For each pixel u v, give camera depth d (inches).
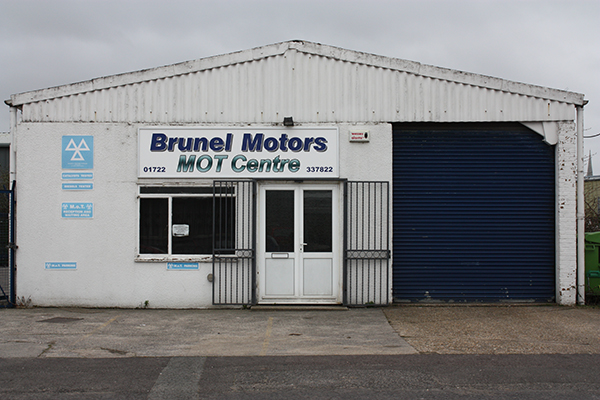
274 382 211.9
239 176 380.2
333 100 382.0
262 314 354.3
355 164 381.7
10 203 379.6
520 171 390.6
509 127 390.9
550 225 391.5
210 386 207.2
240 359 244.1
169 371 225.8
